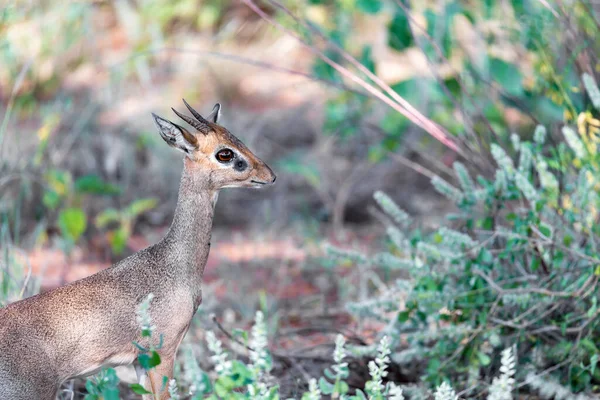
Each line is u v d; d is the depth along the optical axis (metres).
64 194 13.94
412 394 8.68
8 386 6.80
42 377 6.96
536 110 10.88
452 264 8.84
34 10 17.45
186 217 7.65
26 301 7.10
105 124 17.64
